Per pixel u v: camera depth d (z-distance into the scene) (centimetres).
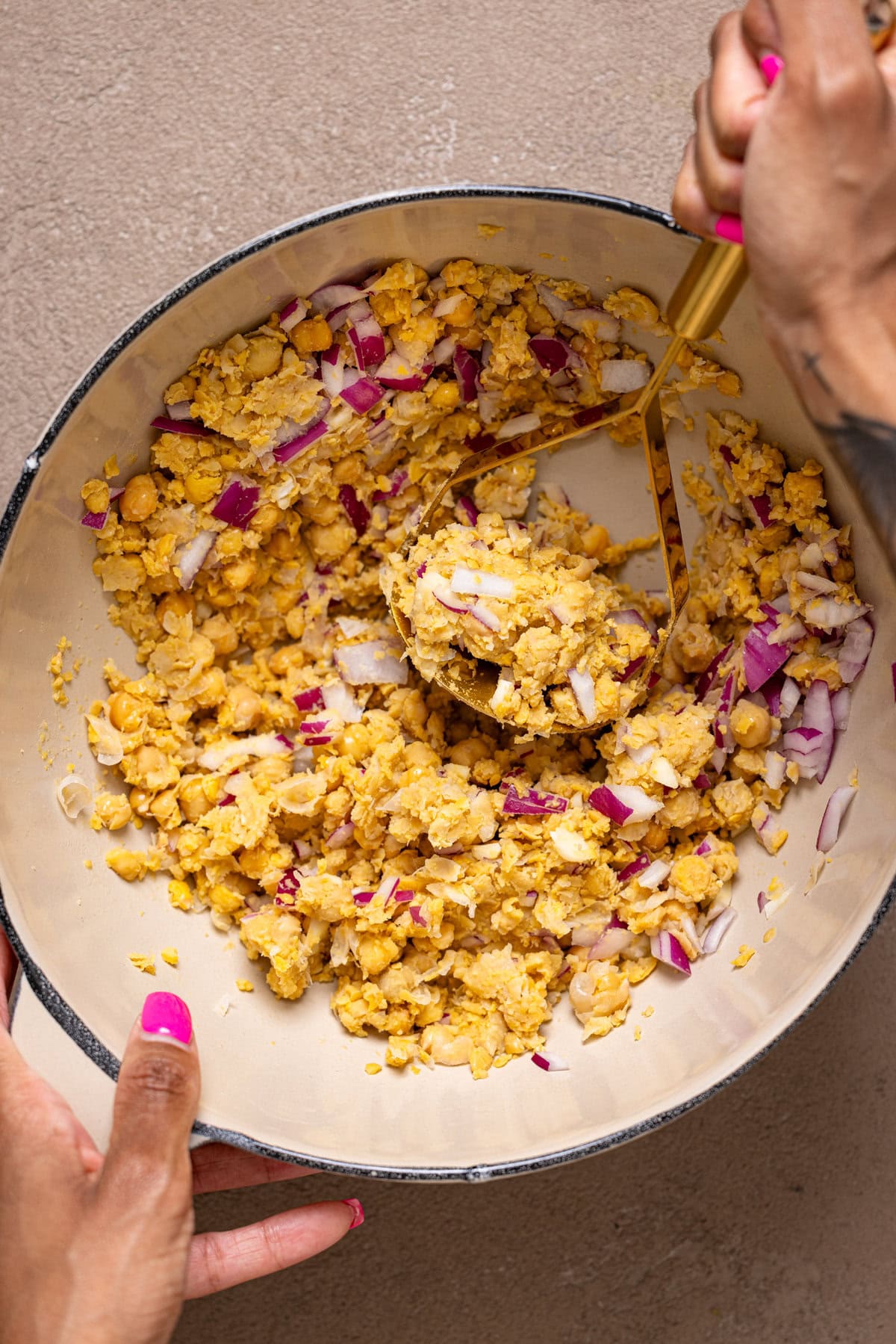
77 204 47
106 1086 39
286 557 45
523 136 47
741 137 32
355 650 45
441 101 47
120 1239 36
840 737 42
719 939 43
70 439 38
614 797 43
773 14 32
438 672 43
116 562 42
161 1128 36
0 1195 37
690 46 47
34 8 47
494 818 44
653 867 44
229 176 47
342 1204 41
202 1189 42
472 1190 47
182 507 42
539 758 45
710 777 44
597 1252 47
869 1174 47
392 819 43
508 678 43
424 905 43
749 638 43
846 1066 47
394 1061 42
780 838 43
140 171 47
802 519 42
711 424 43
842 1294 47
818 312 32
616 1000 43
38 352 47
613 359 43
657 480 41
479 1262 47
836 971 37
